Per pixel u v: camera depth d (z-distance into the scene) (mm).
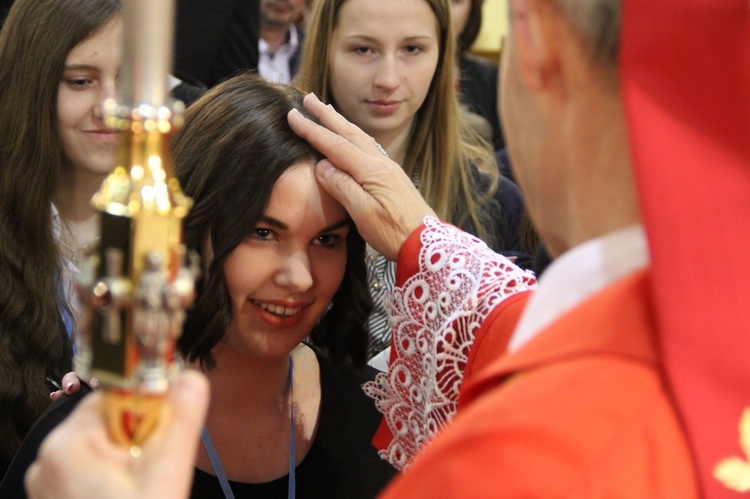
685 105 664
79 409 719
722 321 640
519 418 630
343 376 1815
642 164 658
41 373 2119
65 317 2217
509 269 1454
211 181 1541
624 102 674
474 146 2836
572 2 723
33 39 2254
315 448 1729
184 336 1580
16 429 2082
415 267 1515
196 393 697
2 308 2125
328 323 1790
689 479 627
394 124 2551
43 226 2203
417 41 2535
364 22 2521
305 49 2666
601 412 632
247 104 1586
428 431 1458
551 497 604
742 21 651
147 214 646
